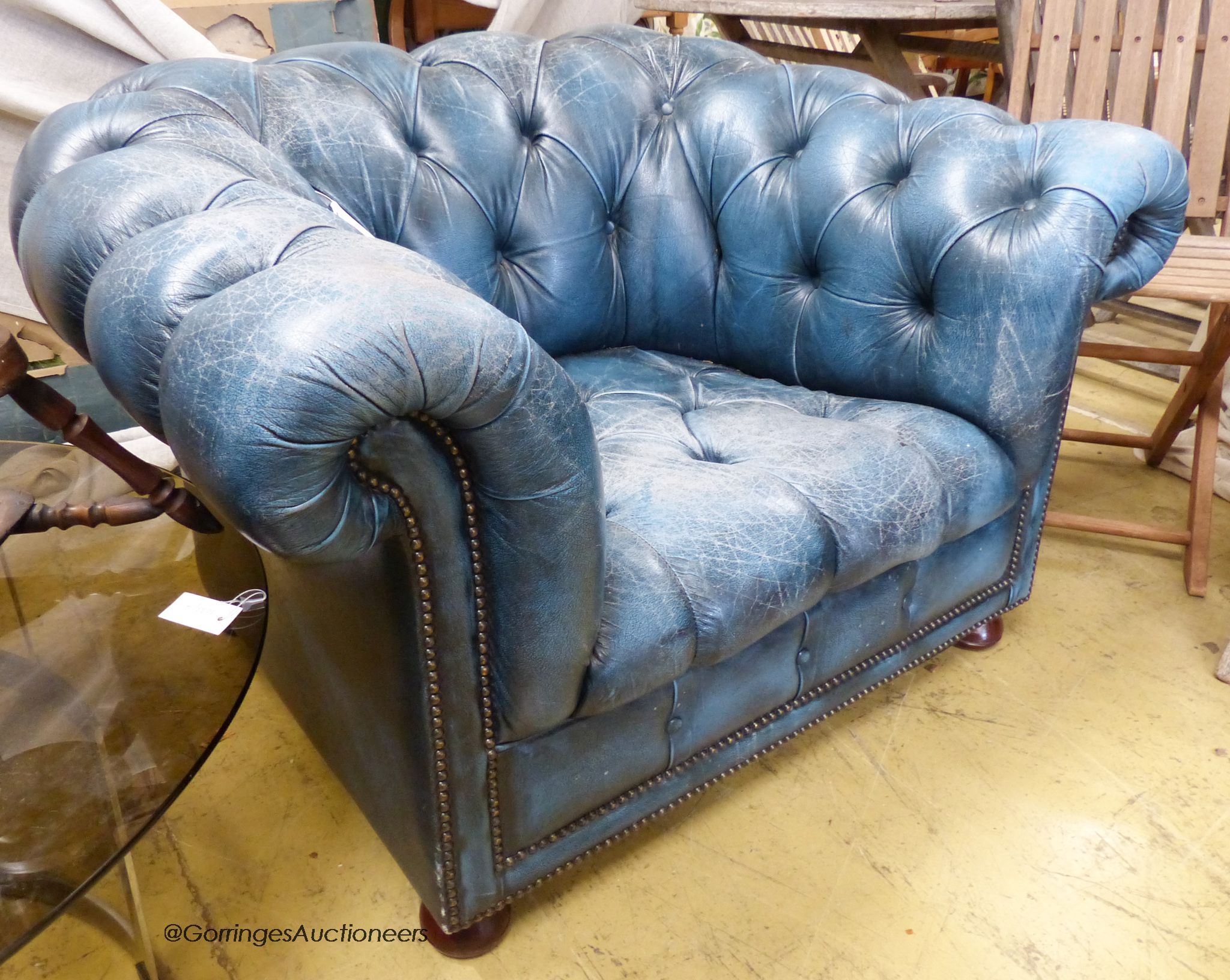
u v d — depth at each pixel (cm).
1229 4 156
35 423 173
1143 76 166
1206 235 165
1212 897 109
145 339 67
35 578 98
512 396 69
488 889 96
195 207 78
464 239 131
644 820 107
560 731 93
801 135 141
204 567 99
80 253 76
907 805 122
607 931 106
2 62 149
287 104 118
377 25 179
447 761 87
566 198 138
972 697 141
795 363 143
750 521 101
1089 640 152
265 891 111
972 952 103
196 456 62
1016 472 127
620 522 101
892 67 213
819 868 114
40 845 67
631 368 144
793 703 116
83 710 80
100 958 104
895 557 111
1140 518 184
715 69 146
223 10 162
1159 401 228
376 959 104
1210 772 127
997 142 125
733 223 142
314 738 116
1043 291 117
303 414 59
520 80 138
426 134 129
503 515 76
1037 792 124
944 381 127
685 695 102
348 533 68
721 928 106
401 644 81
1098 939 105
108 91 113
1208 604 160
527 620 81
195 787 126
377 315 62
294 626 102
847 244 133
